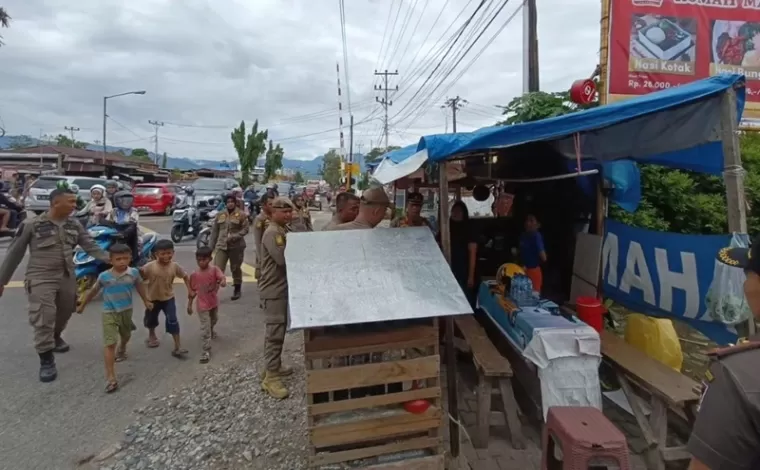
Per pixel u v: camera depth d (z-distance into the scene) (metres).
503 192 7.21
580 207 5.79
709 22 5.59
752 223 6.67
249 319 6.29
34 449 3.27
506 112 8.51
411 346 2.78
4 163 26.80
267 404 3.87
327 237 3.06
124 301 4.37
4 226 12.02
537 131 2.96
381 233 3.14
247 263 10.04
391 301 2.63
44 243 4.31
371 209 3.64
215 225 7.06
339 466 2.73
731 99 3.00
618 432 1.92
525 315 3.60
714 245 3.70
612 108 2.95
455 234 5.61
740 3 5.58
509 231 6.78
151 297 4.84
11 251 4.25
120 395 4.07
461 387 4.18
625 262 4.82
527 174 5.91
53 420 3.65
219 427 3.54
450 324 3.05
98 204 8.34
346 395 2.94
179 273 4.92
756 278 1.30
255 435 3.42
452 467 3.01
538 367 3.21
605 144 4.24
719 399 1.14
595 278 5.20
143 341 5.43
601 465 1.84
